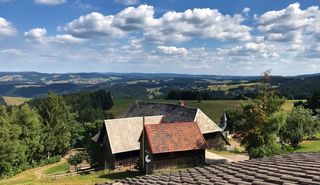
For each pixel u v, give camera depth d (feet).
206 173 34.47
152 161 172.76
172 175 37.91
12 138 269.44
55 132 325.83
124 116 293.84
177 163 178.09
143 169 180.04
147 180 37.14
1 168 255.09
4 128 262.06
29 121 295.07
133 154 215.10
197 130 188.24
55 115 326.85
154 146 172.45
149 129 178.81
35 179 219.20
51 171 260.01
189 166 181.16
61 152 339.77
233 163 39.78
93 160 230.68
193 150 182.70
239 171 32.04
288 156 40.24
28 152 292.61
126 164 212.23
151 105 277.64
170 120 243.60
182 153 179.73
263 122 173.06
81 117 460.96
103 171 203.62
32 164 291.17
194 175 34.42
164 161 175.11
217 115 406.00
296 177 24.40
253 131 173.27
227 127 326.24
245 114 178.60
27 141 290.35
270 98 176.76
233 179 28.02
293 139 231.71
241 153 228.84
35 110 322.34
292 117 231.71
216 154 220.02
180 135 182.19
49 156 325.01
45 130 319.47
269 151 160.56
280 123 174.50
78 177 189.78
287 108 407.85
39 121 312.50
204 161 185.37
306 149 225.35
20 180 227.20
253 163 36.76
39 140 305.53
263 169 30.91
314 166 28.73
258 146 174.09
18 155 272.51
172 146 175.52
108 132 214.48
